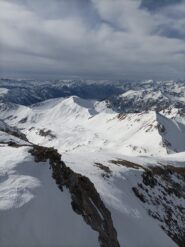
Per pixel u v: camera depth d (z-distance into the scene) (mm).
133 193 55656
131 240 37969
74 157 70188
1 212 21812
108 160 70438
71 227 25219
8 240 20391
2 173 27344
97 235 27594
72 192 30766
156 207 56062
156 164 78875
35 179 27844
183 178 81000
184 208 65125
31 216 22953
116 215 41000
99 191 45938
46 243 22109
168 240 45562
